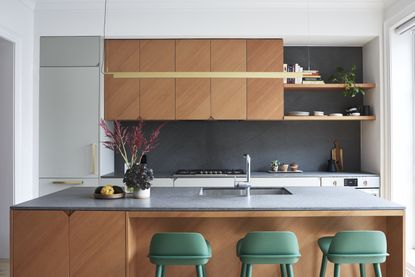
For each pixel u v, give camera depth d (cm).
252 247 242
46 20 477
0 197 436
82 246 263
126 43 486
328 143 531
